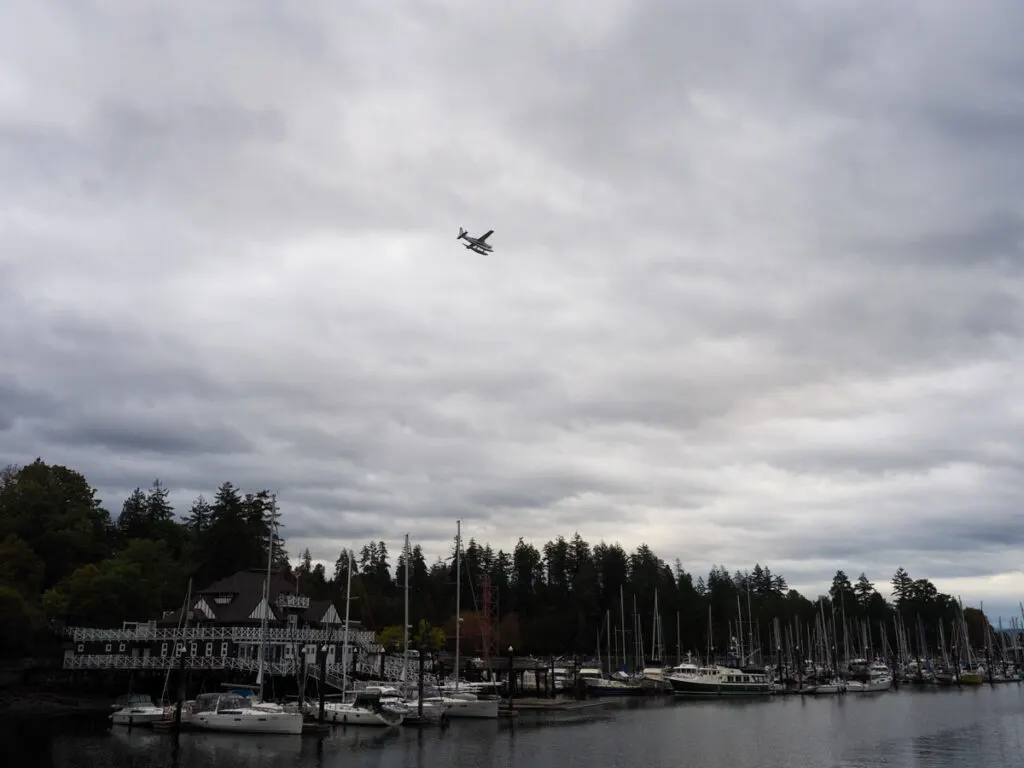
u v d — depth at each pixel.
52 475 116.38
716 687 125.19
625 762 61.72
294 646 96.50
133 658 89.44
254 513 141.38
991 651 187.12
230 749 62.50
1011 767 62.09
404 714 77.62
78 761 56.56
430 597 178.00
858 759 64.94
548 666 126.75
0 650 86.50
